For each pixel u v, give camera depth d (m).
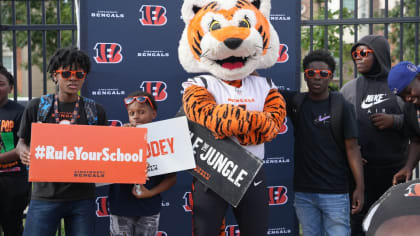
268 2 2.96
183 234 3.84
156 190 2.98
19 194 3.49
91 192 2.93
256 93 2.79
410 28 10.95
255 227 2.74
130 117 3.08
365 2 12.48
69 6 9.71
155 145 2.92
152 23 3.71
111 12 3.64
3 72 3.45
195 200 2.81
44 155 2.72
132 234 3.04
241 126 2.50
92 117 2.93
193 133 2.85
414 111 3.16
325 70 3.05
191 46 2.82
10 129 3.42
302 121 3.18
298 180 3.21
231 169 2.70
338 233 3.06
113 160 2.78
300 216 3.21
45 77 4.11
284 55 3.91
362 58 3.66
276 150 3.92
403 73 2.98
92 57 3.63
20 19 10.13
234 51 2.60
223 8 2.72
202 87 2.73
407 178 3.29
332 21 4.13
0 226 3.67
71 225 2.89
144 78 3.72
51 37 9.77
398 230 1.00
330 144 3.10
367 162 3.59
